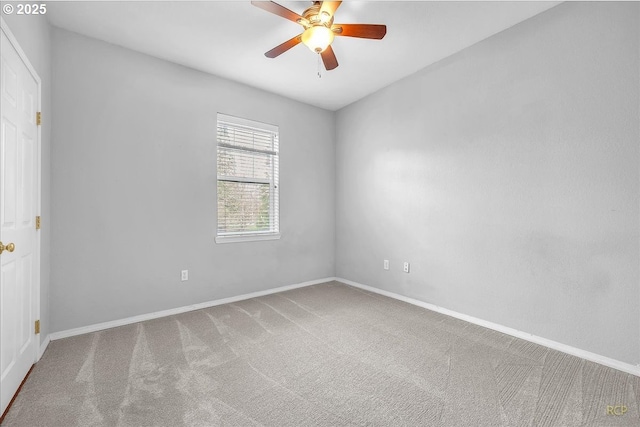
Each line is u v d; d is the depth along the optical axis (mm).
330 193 4480
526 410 1629
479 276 2832
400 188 3570
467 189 2914
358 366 2080
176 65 3084
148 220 2914
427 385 1859
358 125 4129
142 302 2885
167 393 1752
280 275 3941
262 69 3240
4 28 1546
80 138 2557
